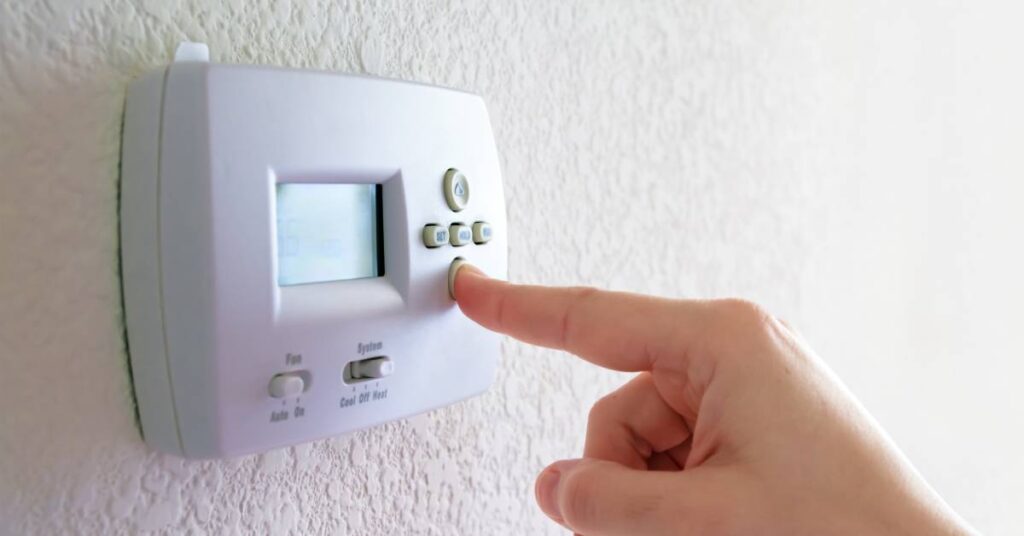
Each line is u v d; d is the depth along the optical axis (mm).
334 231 267
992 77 716
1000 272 736
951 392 697
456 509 357
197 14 262
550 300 279
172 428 238
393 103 279
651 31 446
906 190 646
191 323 229
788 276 548
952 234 688
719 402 249
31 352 230
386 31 322
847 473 233
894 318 642
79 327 238
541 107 389
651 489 239
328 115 258
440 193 295
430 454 345
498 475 377
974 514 723
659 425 309
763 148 524
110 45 241
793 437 236
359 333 269
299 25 292
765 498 231
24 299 228
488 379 323
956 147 687
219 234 230
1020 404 764
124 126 241
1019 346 761
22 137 226
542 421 400
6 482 227
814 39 560
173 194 228
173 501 260
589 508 248
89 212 238
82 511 240
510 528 384
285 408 249
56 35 231
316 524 301
